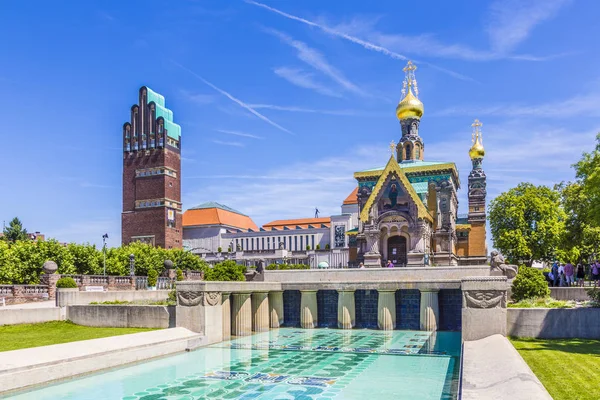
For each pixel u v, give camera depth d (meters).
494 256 37.81
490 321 25.67
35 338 29.45
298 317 40.50
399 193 68.06
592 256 56.91
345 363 23.88
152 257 81.69
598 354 20.33
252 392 18.64
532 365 18.28
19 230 100.00
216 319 30.66
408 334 33.97
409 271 41.72
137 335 26.69
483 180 85.44
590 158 40.41
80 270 66.00
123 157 117.31
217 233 131.50
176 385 19.77
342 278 43.16
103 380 20.59
